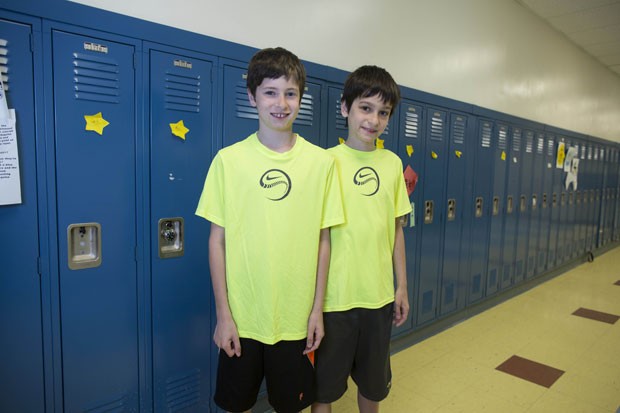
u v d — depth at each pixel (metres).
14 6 1.16
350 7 2.23
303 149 1.15
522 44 3.84
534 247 4.26
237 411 1.15
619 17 4.01
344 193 1.31
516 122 3.71
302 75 1.11
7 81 1.18
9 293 1.23
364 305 1.33
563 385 2.22
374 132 1.32
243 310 1.12
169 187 1.53
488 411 1.97
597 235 6.09
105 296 1.42
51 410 1.34
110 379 1.46
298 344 1.17
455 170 3.01
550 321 3.24
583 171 5.31
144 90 1.43
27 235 1.25
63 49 1.26
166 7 1.52
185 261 1.60
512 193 3.76
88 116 1.33
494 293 3.61
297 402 1.19
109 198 1.40
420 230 2.74
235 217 1.10
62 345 1.35
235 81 1.67
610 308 3.59
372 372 1.37
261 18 1.82
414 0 2.63
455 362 2.49
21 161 1.22
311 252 1.16
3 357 1.24
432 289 2.89
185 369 1.65
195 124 1.57
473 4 3.15
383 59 2.46
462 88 3.13
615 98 6.28
